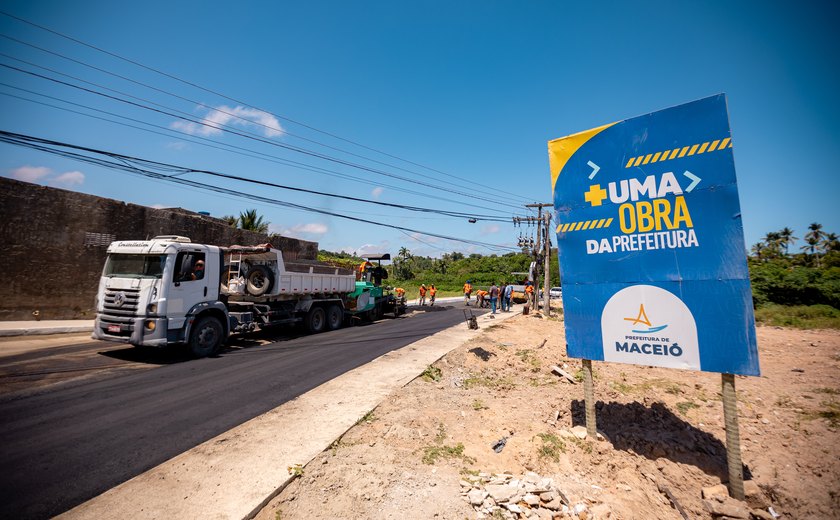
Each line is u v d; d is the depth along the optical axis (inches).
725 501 169.5
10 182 493.7
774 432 251.0
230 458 165.9
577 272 226.8
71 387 267.4
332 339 500.7
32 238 513.3
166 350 403.5
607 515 145.9
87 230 566.6
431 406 249.0
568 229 230.8
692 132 193.0
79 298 557.9
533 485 155.8
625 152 212.1
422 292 1142.3
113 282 354.6
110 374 304.8
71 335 470.9
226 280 517.3
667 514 163.5
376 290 751.1
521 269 2957.7
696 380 374.6
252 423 206.7
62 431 192.9
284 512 132.8
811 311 959.6
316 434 192.7
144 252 355.3
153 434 191.3
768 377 383.6
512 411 255.9
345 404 239.1
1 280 487.5
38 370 307.4
